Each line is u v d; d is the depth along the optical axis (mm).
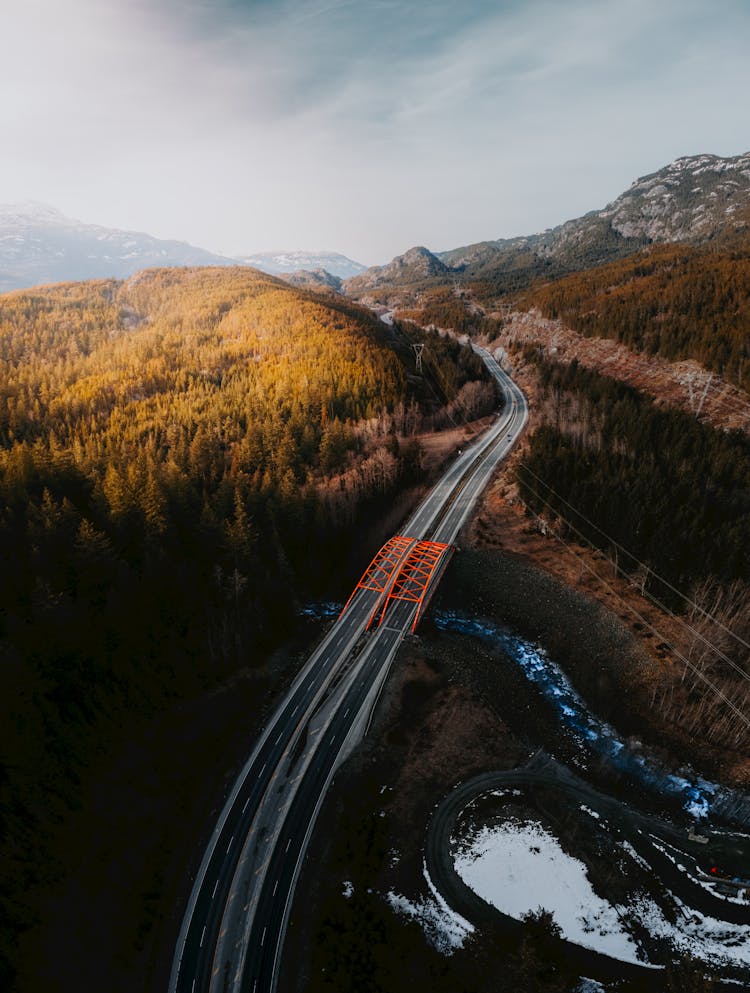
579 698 85875
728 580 95188
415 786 71875
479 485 133375
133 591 86500
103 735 72000
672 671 86062
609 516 107750
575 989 52188
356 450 141750
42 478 108438
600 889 60125
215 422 150000
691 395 159250
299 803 70000
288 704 83750
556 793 70750
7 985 50312
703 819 68250
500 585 104938
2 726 64938
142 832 65062
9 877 56031
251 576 101312
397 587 106062
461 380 195500
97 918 56781
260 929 57594
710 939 56125
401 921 57969
